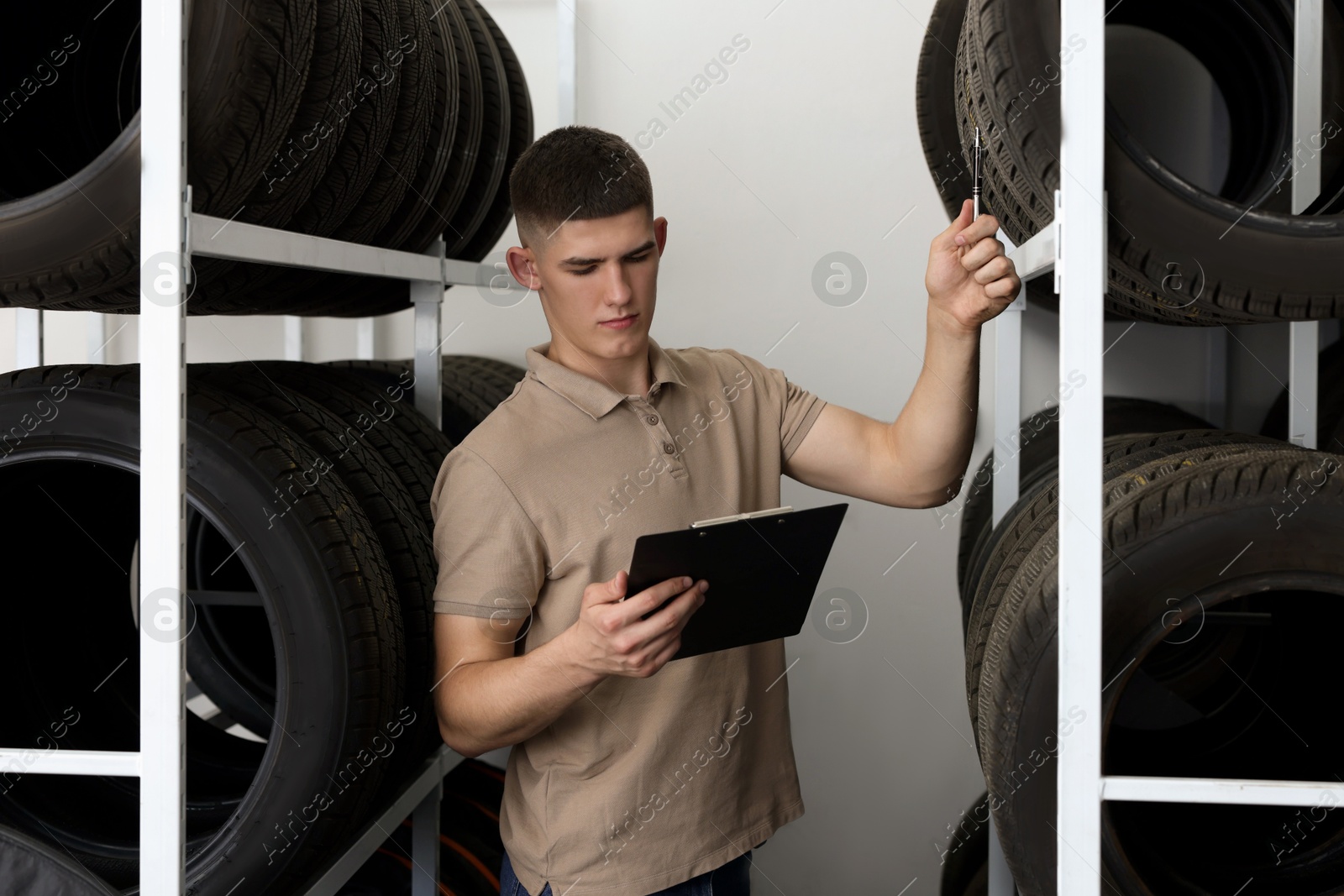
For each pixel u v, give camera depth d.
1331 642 1.19
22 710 1.33
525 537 1.06
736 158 2.05
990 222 1.04
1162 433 1.22
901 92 2.00
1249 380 1.85
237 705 1.88
